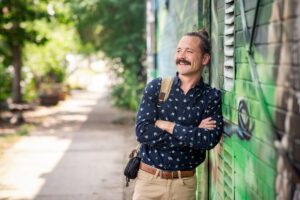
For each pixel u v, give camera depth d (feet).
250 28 8.16
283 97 6.66
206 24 12.79
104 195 20.52
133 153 10.36
